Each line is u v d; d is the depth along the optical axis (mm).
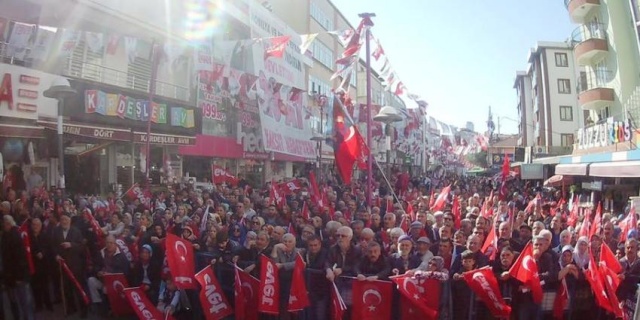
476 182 35312
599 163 19219
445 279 6762
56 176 16203
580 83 45969
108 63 18062
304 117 27859
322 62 40906
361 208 13062
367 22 13750
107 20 14977
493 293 6629
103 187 17891
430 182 32031
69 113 15234
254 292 7508
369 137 13602
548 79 49812
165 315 7949
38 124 14438
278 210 12375
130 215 10930
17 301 7574
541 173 35344
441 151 65000
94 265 9234
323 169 38125
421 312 6797
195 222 10055
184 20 19328
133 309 8289
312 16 38938
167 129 19516
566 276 7082
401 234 8164
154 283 8469
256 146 27922
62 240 8812
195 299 8023
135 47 18000
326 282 7207
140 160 19594
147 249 8484
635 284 7145
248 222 10688
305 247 8062
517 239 8773
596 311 7152
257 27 25125
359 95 47625
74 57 16484
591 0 31109
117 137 16734
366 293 7023
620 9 28797
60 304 9273
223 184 17828
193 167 24234
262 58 21969
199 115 21688
